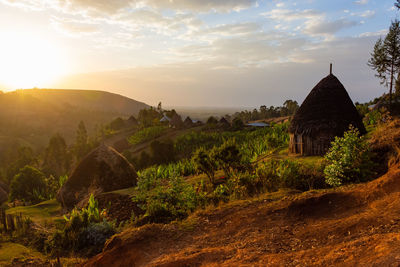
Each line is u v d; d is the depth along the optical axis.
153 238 6.01
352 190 6.66
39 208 16.83
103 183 17.73
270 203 7.26
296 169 10.91
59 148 73.00
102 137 83.44
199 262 4.62
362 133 17.56
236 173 14.26
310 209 6.20
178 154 41.09
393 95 33.66
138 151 57.91
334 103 18.28
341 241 4.24
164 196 9.14
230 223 6.43
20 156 74.50
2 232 10.55
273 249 4.63
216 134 47.94
